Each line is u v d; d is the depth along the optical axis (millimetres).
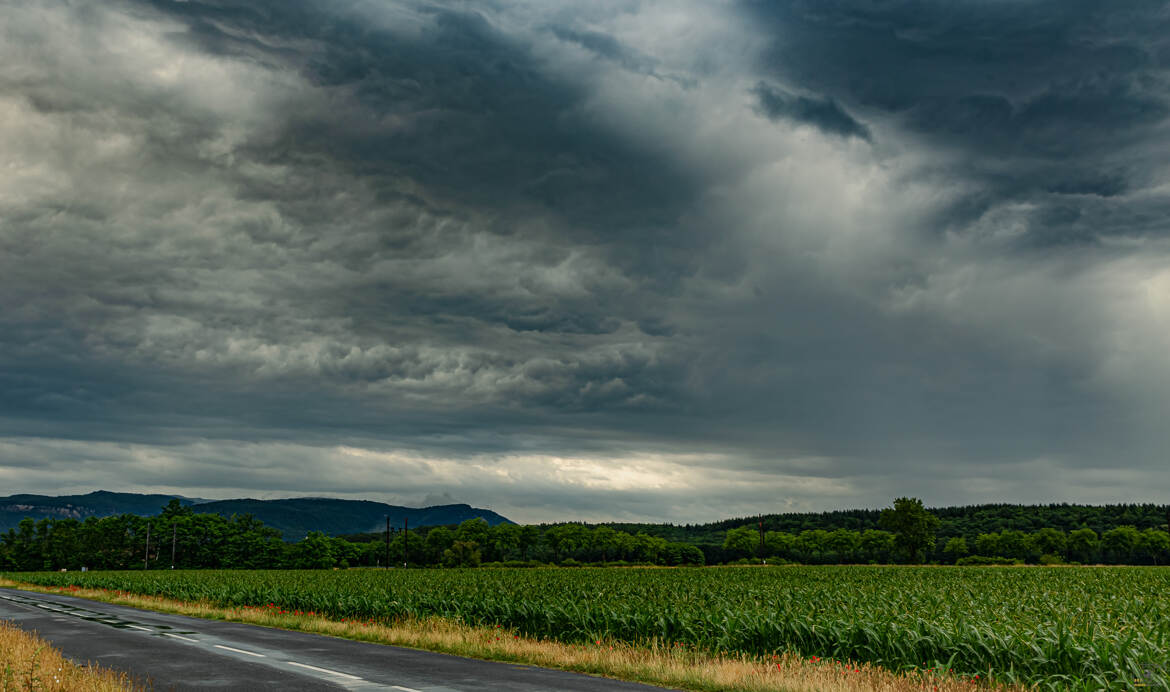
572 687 14594
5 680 13805
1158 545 165000
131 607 42625
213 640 23500
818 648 18859
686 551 188375
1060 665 15031
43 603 45750
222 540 169375
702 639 20656
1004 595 33344
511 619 26578
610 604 26594
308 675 15922
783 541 190250
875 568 81312
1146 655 14656
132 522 177625
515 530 197250
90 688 13203
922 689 13578
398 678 15617
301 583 48938
